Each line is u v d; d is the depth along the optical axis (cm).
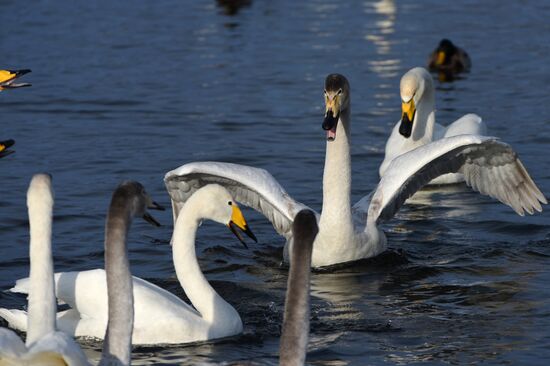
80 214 1759
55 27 3753
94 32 3666
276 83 2867
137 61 3183
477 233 1703
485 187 1666
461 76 3022
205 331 1249
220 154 2173
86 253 1570
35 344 921
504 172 1633
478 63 3186
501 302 1377
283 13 4094
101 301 1234
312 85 2839
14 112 2561
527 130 2367
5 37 3553
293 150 2211
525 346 1215
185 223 1289
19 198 1844
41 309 1041
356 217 1627
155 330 1236
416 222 1769
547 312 1334
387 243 1658
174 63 3155
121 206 1001
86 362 927
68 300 1250
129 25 3812
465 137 1569
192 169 1524
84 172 2033
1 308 1277
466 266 1537
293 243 905
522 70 3064
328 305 1377
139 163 2102
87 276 1245
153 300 1250
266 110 2570
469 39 3553
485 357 1180
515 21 3872
